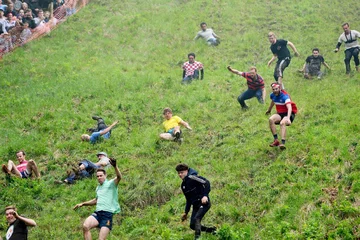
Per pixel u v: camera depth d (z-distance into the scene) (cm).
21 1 3284
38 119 2248
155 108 2286
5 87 2594
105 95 2434
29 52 2975
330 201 1446
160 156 1891
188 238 1409
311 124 1916
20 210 1647
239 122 2075
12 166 1792
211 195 1585
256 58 2827
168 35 3131
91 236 1420
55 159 1945
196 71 2570
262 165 1708
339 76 2439
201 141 1964
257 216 1469
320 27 3145
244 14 3362
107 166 1822
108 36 3136
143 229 1477
